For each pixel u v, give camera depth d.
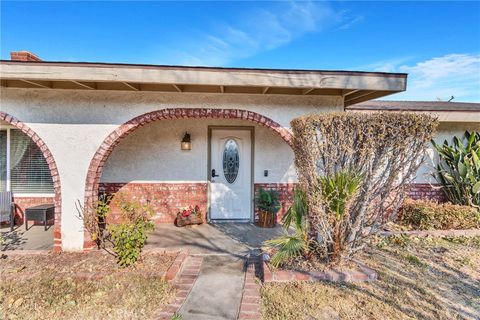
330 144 4.28
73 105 5.27
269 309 3.47
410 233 6.09
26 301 3.65
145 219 4.96
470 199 7.05
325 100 5.52
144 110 5.38
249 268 4.64
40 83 4.98
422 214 6.58
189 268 4.65
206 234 6.45
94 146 5.30
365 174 4.27
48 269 4.45
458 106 8.96
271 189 7.43
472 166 7.12
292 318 3.29
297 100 5.51
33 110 5.25
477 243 5.71
